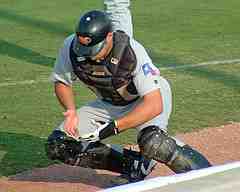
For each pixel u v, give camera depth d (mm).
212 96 29734
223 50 40719
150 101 16406
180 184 12703
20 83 32312
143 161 17781
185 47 41781
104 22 15961
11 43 43344
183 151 16938
